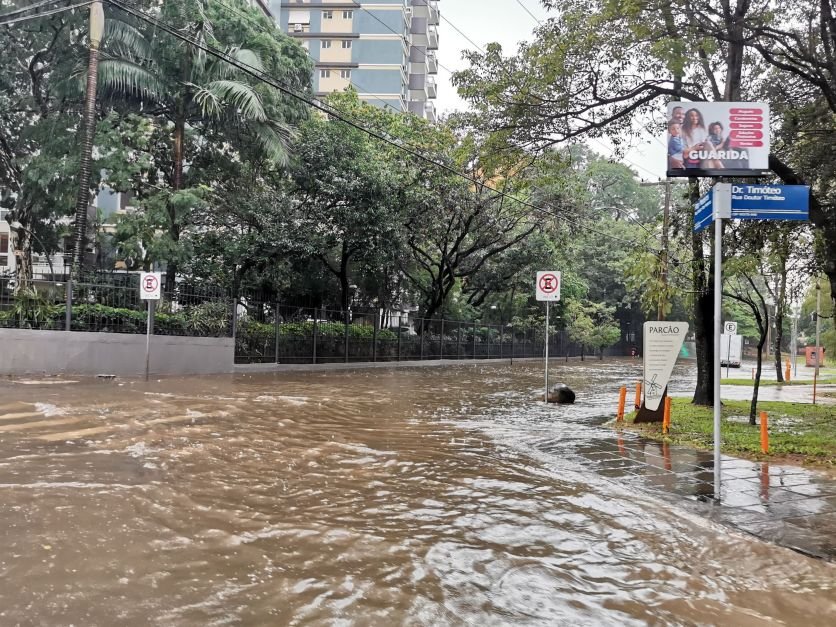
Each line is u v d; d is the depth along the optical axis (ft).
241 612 11.62
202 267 77.71
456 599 12.77
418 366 105.60
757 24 36.55
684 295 50.65
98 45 59.16
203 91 65.31
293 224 76.33
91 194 78.79
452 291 132.98
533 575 14.30
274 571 13.67
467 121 46.26
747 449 30.83
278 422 33.88
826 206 40.52
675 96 42.45
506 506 19.94
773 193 22.70
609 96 42.78
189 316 64.49
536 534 17.30
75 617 10.98
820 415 46.24
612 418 42.34
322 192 77.97
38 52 71.46
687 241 47.21
